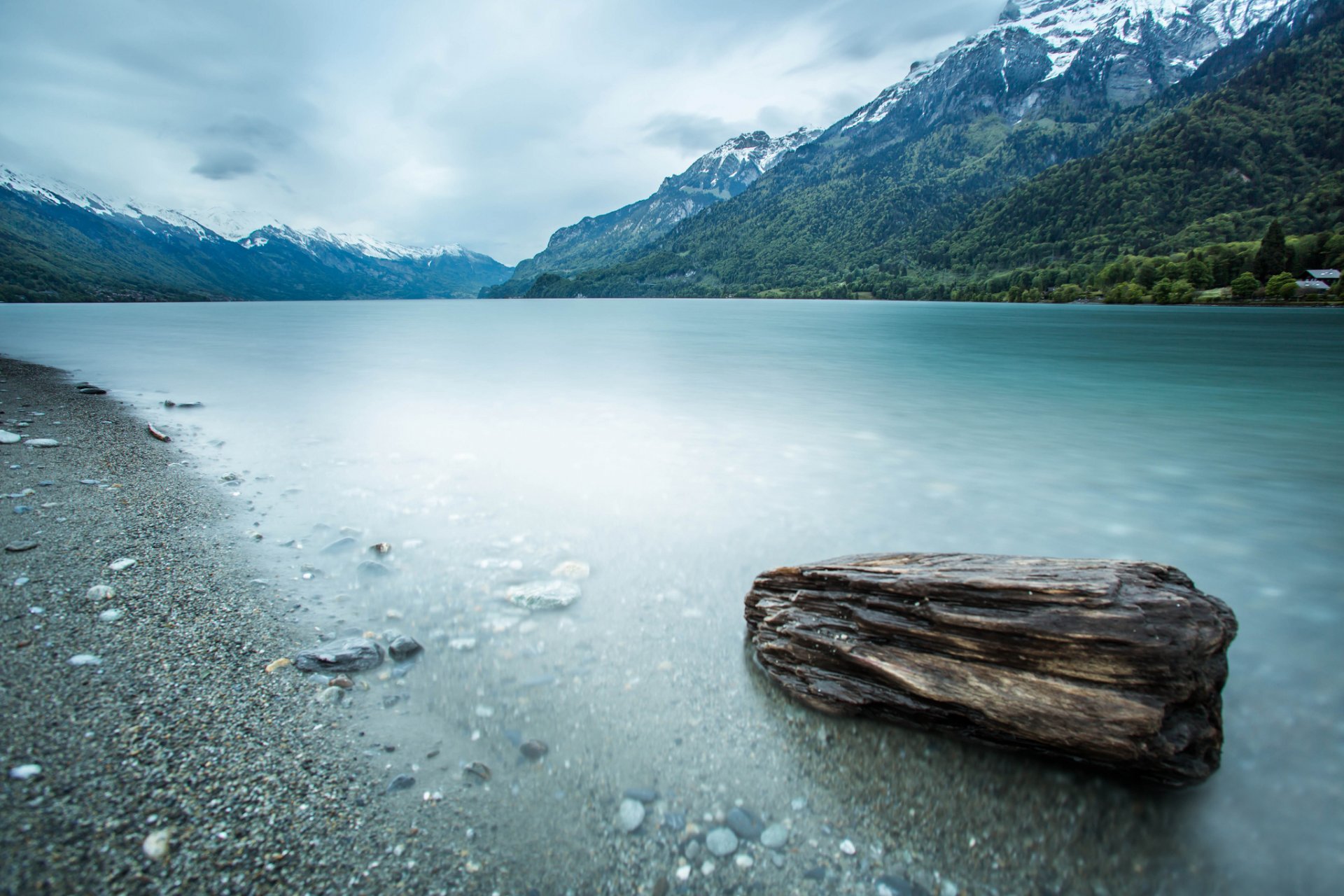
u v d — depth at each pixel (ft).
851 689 14.55
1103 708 12.34
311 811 11.23
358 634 17.52
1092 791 12.30
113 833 10.28
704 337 172.04
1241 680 16.67
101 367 91.35
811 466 38.63
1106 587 13.42
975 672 13.52
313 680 15.14
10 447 37.65
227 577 20.79
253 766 12.19
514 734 13.61
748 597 18.28
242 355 115.14
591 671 16.08
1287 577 24.08
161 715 13.48
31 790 10.97
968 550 26.32
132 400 60.18
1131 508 31.94
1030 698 12.85
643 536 26.04
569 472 36.09
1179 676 12.39
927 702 13.69
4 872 9.31
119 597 18.85
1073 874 10.62
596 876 10.28
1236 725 14.62
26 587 19.15
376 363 103.60
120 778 11.53
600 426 50.72
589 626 18.38
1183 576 15.05
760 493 32.76
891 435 48.26
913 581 14.93
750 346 140.77
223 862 10.01
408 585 20.74
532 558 23.27
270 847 10.39
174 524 25.49
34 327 192.34
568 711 14.43
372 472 34.99
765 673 16.10
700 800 11.96
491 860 10.49
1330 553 26.40
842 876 10.46
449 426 49.98
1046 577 14.17
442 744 13.23
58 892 9.12
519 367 98.68
